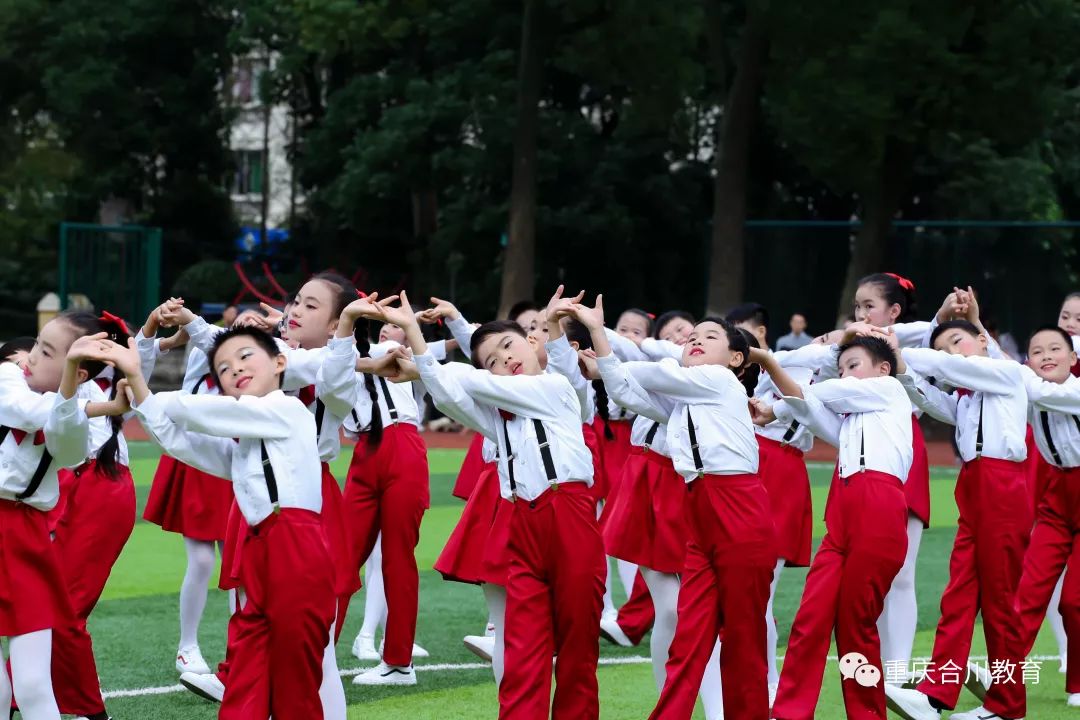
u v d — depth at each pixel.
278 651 6.74
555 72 37.00
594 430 11.46
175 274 44.88
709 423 7.69
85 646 8.05
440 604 12.76
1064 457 9.05
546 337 10.10
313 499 6.88
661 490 8.72
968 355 8.95
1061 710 9.14
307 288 8.43
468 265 38.22
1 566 7.00
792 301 30.66
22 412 6.91
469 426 7.79
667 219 38.09
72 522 8.48
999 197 37.38
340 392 7.57
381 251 42.94
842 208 40.72
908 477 9.55
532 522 7.41
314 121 42.56
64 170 43.16
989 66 27.03
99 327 7.34
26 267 46.19
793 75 28.70
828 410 8.24
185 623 9.79
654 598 8.75
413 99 35.22
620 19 31.47
